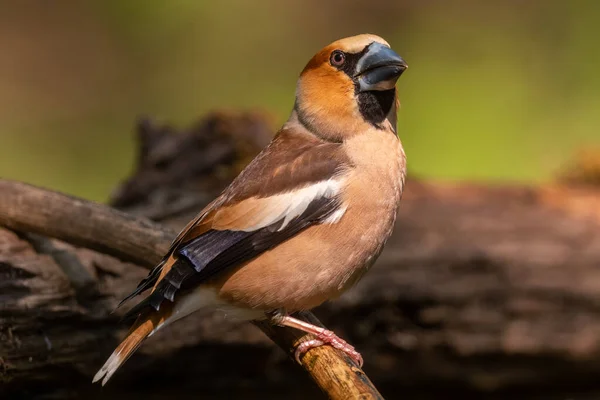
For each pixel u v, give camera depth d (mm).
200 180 11539
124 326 8633
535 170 15000
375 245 7574
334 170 7531
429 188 12453
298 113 8094
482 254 10570
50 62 18516
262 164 7777
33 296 8109
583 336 10656
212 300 7543
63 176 16844
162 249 7961
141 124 12031
